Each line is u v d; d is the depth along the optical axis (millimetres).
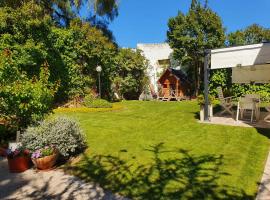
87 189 6605
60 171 7836
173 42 28562
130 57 28484
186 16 27469
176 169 7426
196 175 6977
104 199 6074
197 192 6105
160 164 7852
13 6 21031
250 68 16812
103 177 7203
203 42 26594
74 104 20062
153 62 34938
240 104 13125
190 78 30812
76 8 28719
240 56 12328
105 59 24016
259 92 21750
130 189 6441
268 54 11688
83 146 9828
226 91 22812
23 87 9789
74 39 20906
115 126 13102
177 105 20844
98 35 23047
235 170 7203
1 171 8078
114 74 27109
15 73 10273
